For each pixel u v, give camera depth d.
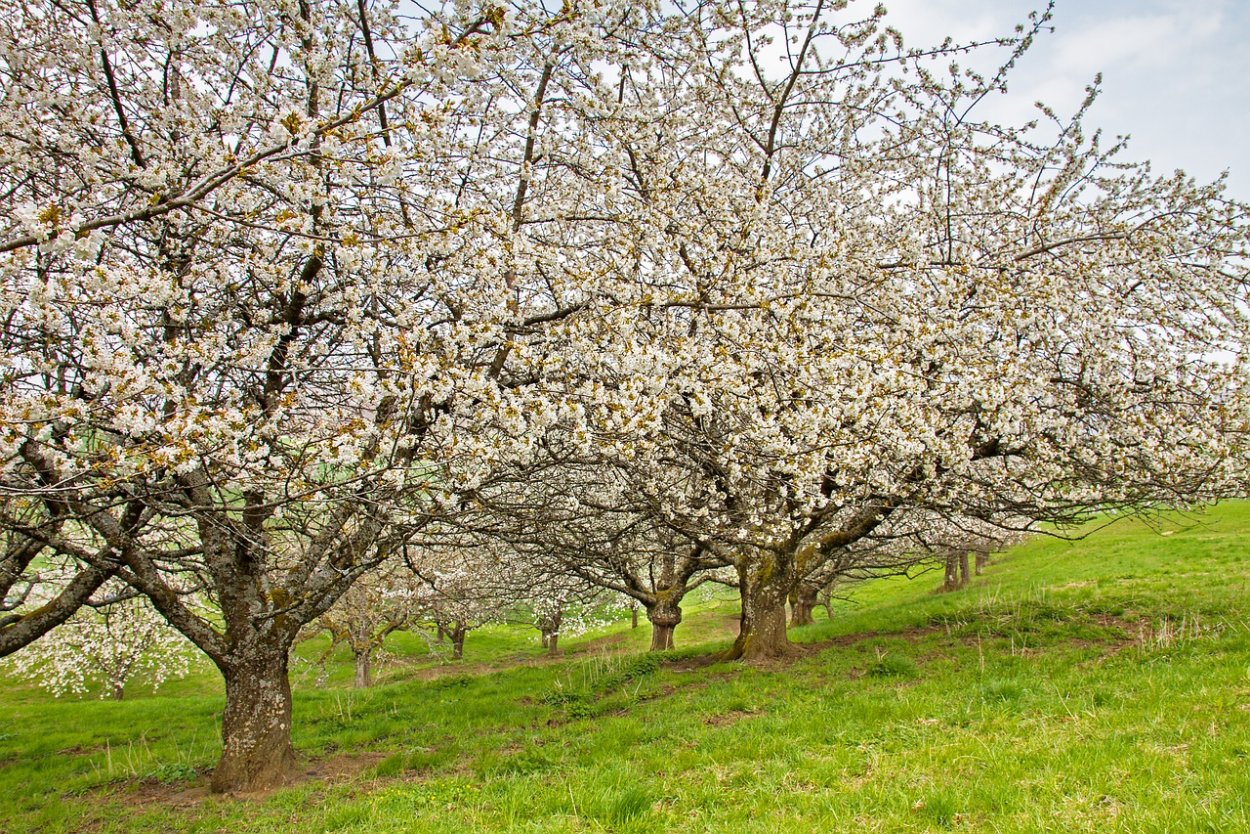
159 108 6.04
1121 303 8.93
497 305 6.27
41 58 5.55
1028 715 6.37
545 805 5.52
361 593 18.50
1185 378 9.06
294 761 8.41
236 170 4.21
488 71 5.71
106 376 4.47
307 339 7.18
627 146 7.80
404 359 5.16
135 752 10.38
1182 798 4.00
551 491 9.91
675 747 7.02
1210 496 10.35
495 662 23.19
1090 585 15.76
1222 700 5.77
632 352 5.39
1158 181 9.85
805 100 9.72
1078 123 9.28
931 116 9.57
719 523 10.18
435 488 5.79
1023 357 8.48
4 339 5.41
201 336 6.24
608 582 15.67
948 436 8.98
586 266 7.50
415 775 7.62
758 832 4.43
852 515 13.07
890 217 10.69
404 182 6.07
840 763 5.64
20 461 5.17
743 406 6.86
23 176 6.08
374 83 5.93
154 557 7.61
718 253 7.08
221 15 5.44
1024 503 10.06
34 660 19.36
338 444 5.00
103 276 4.31
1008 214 9.40
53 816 7.50
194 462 4.50
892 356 7.21
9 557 6.84
